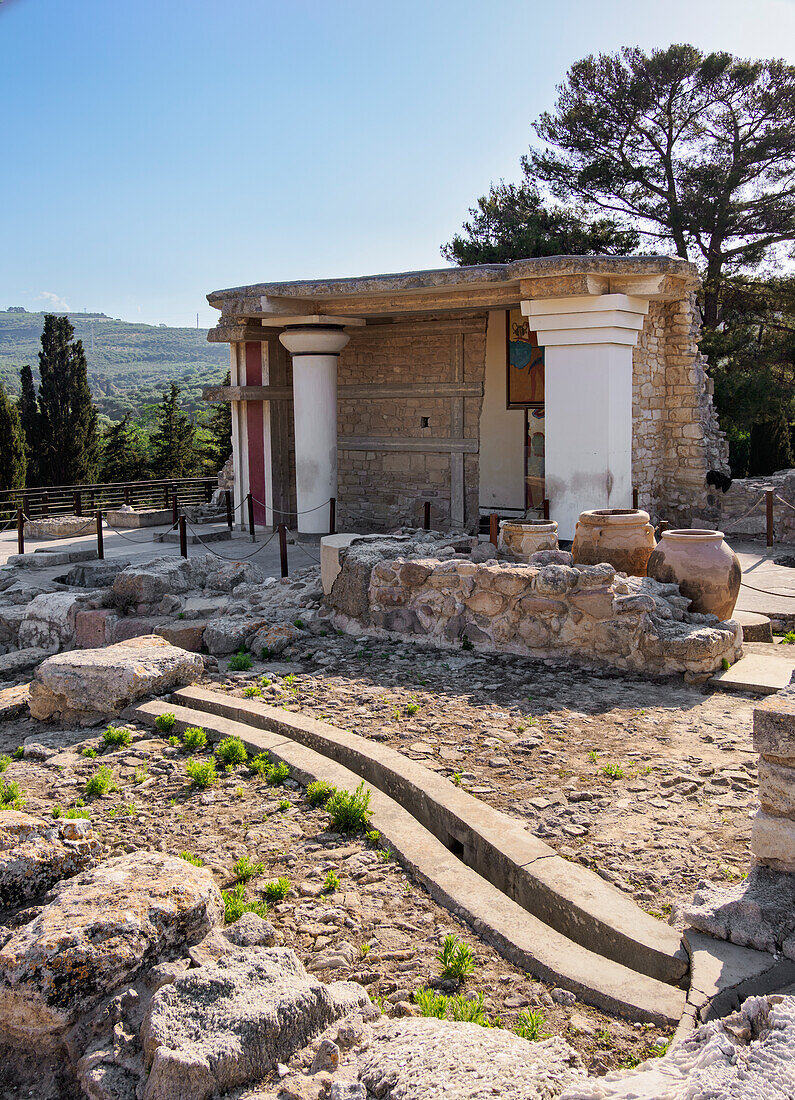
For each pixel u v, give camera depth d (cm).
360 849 488
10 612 1105
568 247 2558
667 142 2591
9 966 338
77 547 1569
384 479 1870
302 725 663
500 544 968
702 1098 256
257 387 1770
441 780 553
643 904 417
